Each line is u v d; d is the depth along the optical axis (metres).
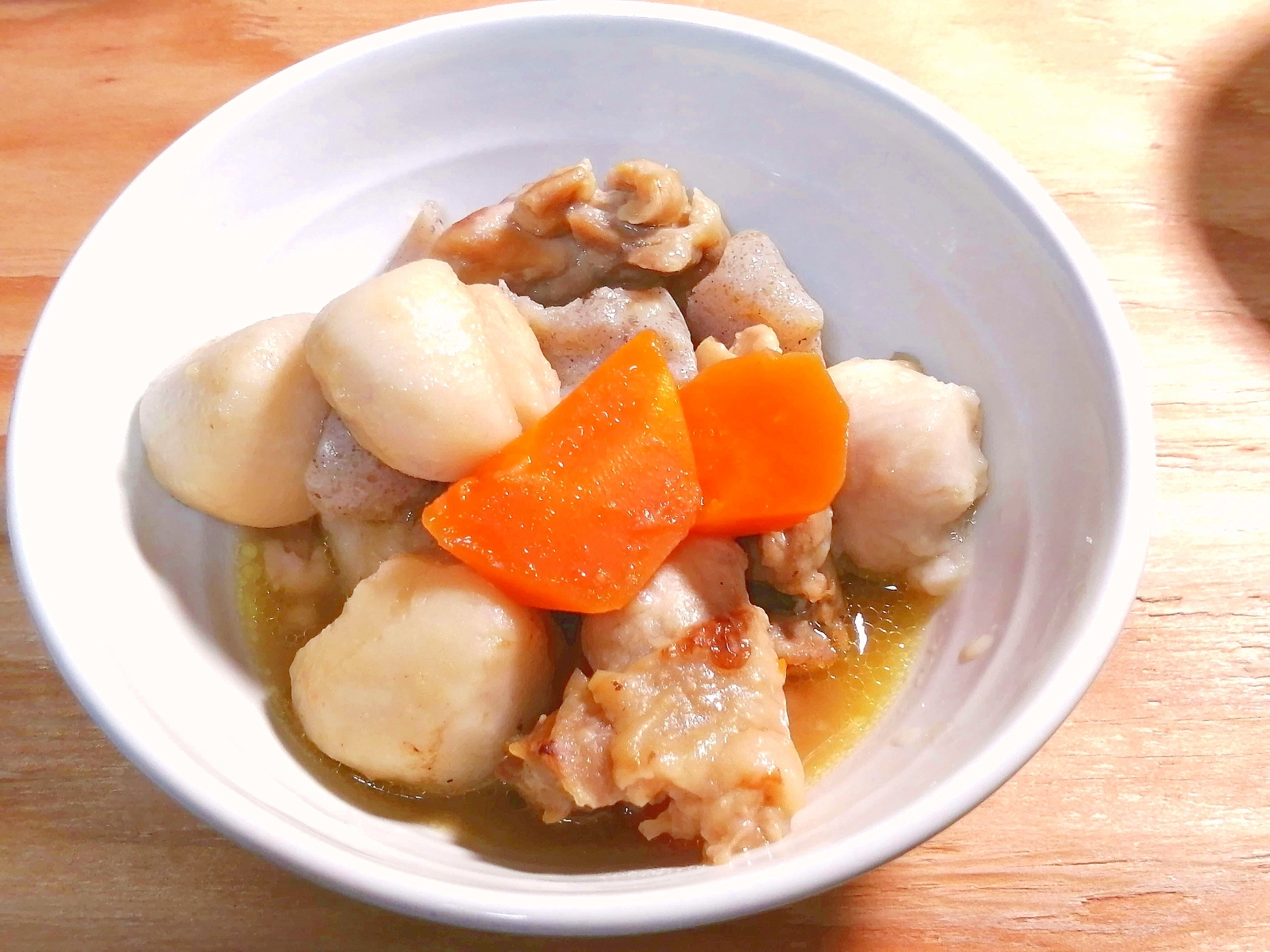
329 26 0.27
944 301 0.22
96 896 0.18
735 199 0.24
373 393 0.18
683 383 0.22
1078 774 0.19
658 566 0.19
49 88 0.26
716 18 0.22
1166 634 0.20
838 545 0.22
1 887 0.18
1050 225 0.19
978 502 0.21
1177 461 0.22
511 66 0.23
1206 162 0.26
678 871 0.17
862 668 0.20
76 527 0.18
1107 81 0.27
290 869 0.15
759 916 0.18
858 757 0.19
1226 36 0.28
